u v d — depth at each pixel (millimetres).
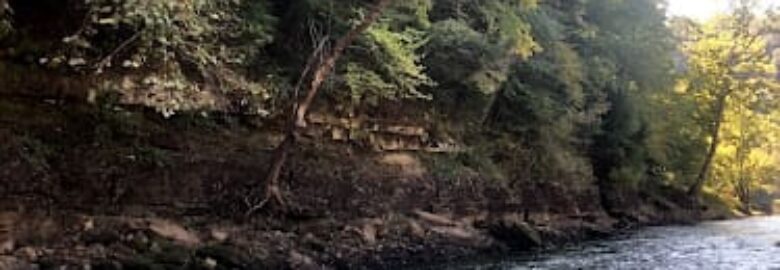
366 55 26609
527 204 35406
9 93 19688
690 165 55906
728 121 61344
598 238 35250
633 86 45438
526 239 30344
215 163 23188
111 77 21266
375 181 27828
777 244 31500
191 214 22297
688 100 53625
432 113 31344
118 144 21328
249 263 20859
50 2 20609
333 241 23922
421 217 28516
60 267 18125
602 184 44594
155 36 19812
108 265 18750
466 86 31688
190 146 22875
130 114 21766
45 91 20312
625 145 45156
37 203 19312
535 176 36531
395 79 27125
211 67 23234
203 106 23156
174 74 21656
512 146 35781
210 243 21438
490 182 33156
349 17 25906
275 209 23656
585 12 44250
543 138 36750
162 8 19078
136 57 20266
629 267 24094
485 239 28875
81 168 20359
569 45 39375
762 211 70500
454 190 30984
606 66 42812
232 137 24156
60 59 20109
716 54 56375
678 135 53094
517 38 31781
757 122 66125
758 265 24375
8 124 19438
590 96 40656
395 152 29672
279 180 24594
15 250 18250
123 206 21000
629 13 46844
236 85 23844
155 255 19734
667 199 52875
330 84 26047
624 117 44312
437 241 26922
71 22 20453
